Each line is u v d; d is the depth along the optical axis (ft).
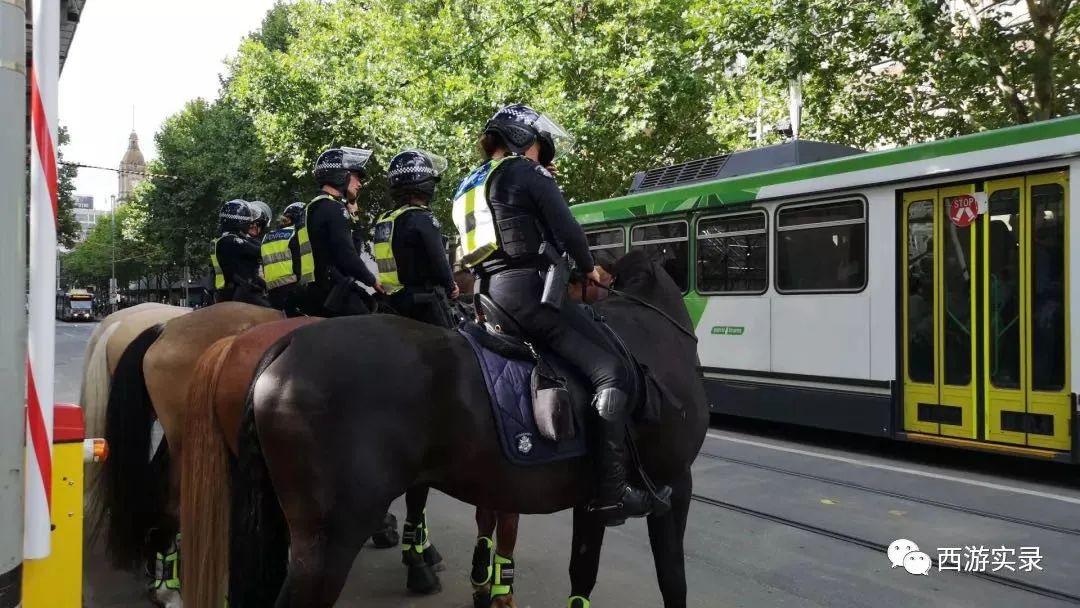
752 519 20.97
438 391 9.95
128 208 222.48
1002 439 25.14
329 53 72.84
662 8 54.03
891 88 48.93
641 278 13.64
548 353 11.08
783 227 32.32
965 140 26.30
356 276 15.97
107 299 282.36
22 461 6.62
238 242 21.34
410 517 16.08
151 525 14.37
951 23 39.32
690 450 12.30
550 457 10.52
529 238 10.75
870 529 19.97
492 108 54.54
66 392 47.34
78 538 8.45
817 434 33.88
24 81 6.61
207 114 108.06
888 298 28.37
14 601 6.50
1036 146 24.36
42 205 6.99
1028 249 24.76
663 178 40.16
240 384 10.46
